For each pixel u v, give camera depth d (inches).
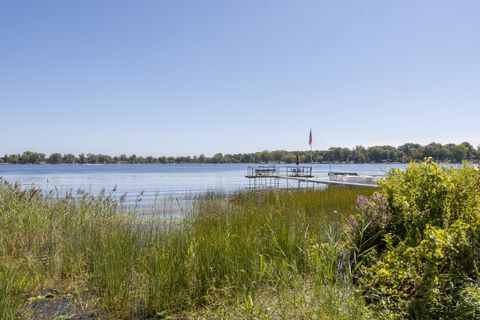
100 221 298.4
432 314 121.9
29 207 336.5
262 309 149.3
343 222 258.5
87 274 211.5
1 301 152.2
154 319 161.6
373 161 5002.5
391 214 195.3
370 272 151.0
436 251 130.8
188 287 181.9
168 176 2377.0
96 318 161.9
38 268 216.2
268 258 207.0
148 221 308.0
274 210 307.1
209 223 270.4
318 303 137.6
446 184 178.1
